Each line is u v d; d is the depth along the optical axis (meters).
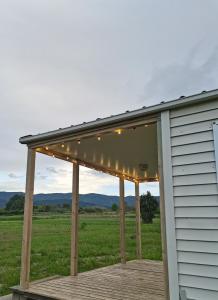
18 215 28.41
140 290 4.20
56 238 13.33
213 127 3.10
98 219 20.70
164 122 3.42
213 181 3.01
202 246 2.94
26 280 4.27
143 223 15.56
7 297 4.58
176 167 3.27
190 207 3.09
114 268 6.11
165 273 3.09
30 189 4.52
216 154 3.03
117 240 12.48
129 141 4.83
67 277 5.16
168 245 3.13
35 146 4.64
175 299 2.96
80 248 10.44
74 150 5.33
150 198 15.79
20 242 12.18
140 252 7.43
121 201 7.24
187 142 3.25
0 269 7.07
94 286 4.44
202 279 2.88
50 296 3.85
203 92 3.14
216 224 2.91
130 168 7.02
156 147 5.30
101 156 5.84
